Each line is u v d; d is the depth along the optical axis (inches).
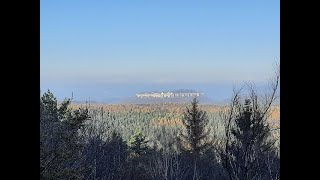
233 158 318.7
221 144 339.6
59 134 259.8
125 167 549.6
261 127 295.7
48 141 254.8
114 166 532.4
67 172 251.4
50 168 248.7
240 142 313.4
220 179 355.6
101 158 486.9
